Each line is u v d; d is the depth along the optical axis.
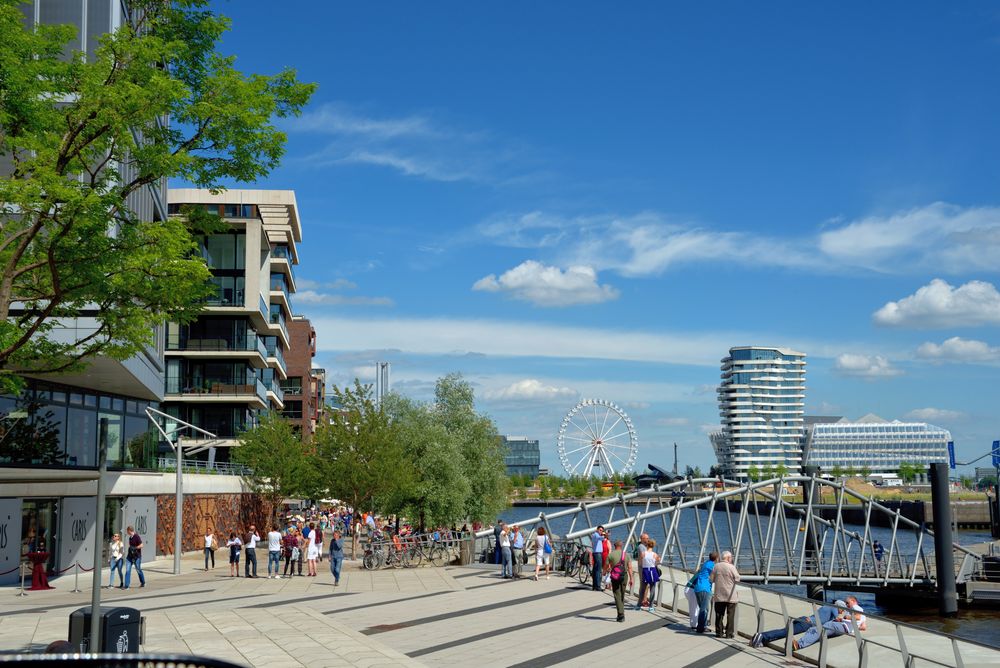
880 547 54.41
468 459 54.03
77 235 14.30
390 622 21.88
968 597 46.75
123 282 14.69
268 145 15.97
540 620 22.27
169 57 15.61
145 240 15.28
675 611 23.80
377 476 41.38
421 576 33.31
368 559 36.84
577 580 31.81
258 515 57.38
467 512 52.97
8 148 15.01
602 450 143.00
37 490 32.34
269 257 72.06
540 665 16.67
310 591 28.47
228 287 63.69
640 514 44.03
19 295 15.84
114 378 33.66
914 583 47.28
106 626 13.18
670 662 17.05
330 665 15.84
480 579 32.19
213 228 16.83
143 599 26.30
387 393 56.44
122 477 37.25
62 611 23.53
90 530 35.56
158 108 14.55
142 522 39.28
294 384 97.75
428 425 52.06
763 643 18.91
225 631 19.61
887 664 15.44
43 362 16.56
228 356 63.31
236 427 63.62
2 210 15.23
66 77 14.62
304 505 84.25
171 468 45.19
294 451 55.41
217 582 31.41
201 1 16.14
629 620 22.38
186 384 63.31
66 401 34.84
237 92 15.49
